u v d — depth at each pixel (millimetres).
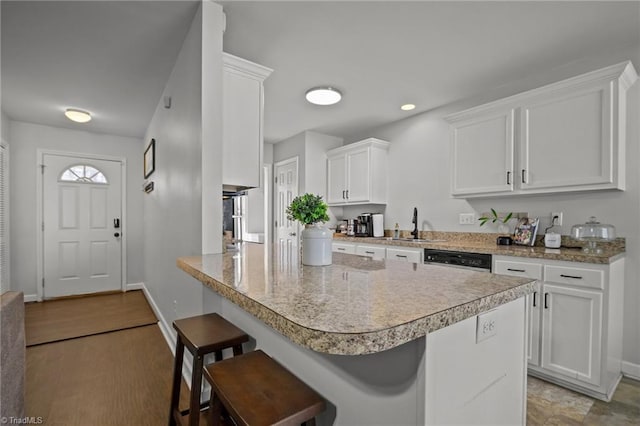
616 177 2020
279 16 1932
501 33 2096
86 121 3613
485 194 2682
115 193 4504
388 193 3975
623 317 2137
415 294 871
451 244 2826
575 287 1947
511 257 2248
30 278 3963
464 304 775
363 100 3248
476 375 912
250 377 968
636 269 2109
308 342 597
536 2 1797
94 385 2012
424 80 2785
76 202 4262
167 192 2742
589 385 1893
